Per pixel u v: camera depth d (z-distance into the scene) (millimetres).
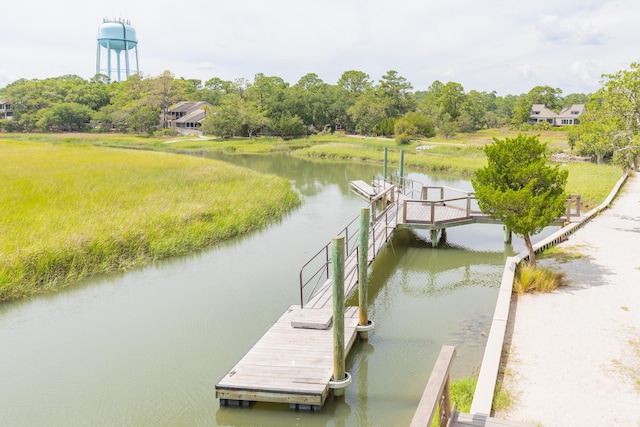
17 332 11531
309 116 91312
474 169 37906
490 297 13391
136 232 17172
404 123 65312
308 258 16969
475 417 6273
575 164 36312
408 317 12031
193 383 9305
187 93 116938
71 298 13500
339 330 8305
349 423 7941
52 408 8531
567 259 13820
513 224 12500
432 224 17719
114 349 10664
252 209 22203
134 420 8188
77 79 134625
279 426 8047
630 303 10609
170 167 33219
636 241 15586
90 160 37375
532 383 7523
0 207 19422
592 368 7941
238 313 12461
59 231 16625
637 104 16688
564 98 146375
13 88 102750
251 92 90812
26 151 46156
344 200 27875
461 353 9898
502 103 143750
